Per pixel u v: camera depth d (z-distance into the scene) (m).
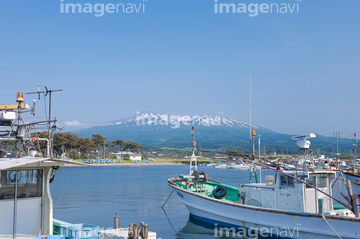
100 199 37.00
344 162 46.31
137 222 23.78
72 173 95.38
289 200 17.53
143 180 66.50
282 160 19.05
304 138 17.58
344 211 16.34
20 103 13.25
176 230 21.09
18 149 13.45
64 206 31.80
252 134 22.05
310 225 15.85
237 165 150.12
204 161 175.00
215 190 22.98
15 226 10.67
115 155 196.88
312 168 17.12
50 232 11.16
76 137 166.00
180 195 24.19
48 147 13.91
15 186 10.72
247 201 19.70
